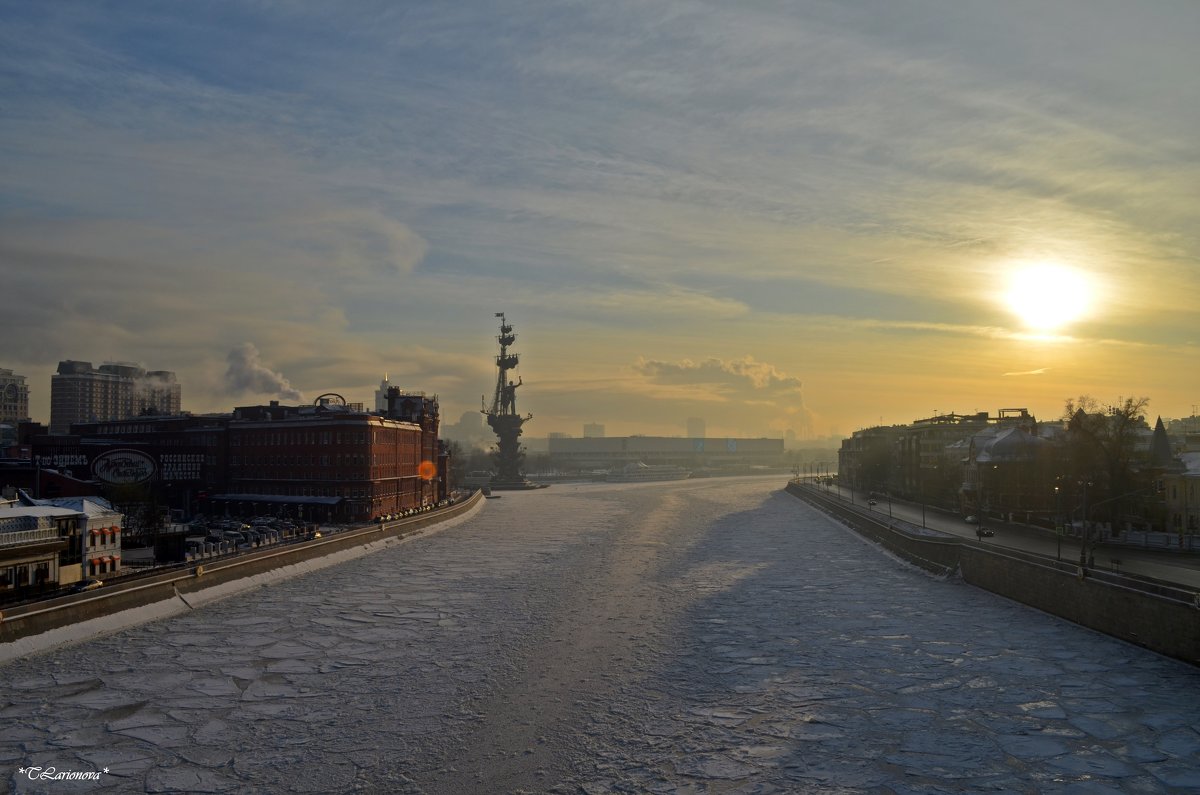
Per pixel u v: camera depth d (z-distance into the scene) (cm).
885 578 8775
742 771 3750
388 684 4941
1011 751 3959
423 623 6500
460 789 3559
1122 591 5909
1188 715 4381
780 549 11294
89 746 3966
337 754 3909
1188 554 8425
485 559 10181
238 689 4806
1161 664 5288
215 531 10919
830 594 7838
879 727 4281
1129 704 4566
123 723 4259
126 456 12481
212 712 4434
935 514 13975
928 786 3594
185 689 4791
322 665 5309
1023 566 7319
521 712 4484
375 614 6812
